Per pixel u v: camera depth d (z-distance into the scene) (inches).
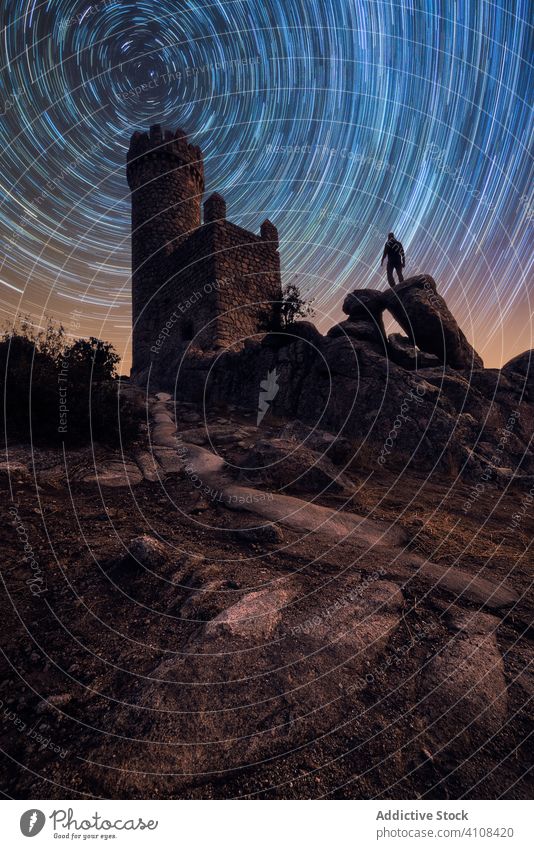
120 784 55.7
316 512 165.2
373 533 150.0
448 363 447.2
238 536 142.3
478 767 58.6
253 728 63.4
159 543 122.4
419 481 250.8
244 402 461.1
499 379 392.2
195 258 679.7
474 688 72.3
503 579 118.6
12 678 73.8
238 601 96.7
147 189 812.6
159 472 213.5
